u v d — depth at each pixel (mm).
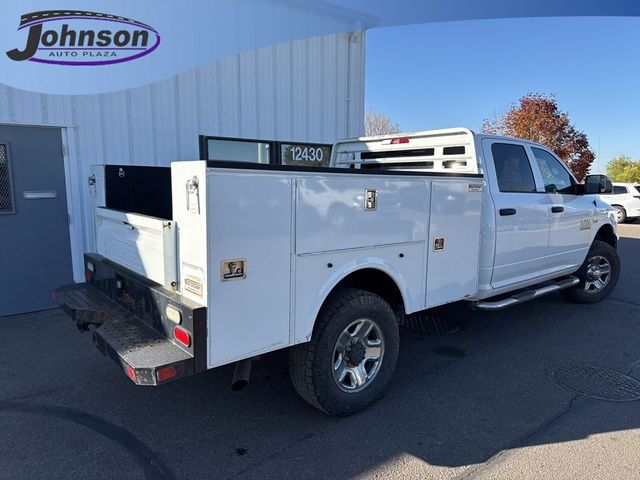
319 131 8641
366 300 3426
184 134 6957
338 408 3383
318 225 3090
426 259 3889
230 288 2742
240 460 2963
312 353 3215
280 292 2961
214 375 4191
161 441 3172
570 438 3207
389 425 3377
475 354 4715
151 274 3217
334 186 3143
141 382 2576
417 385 4016
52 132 5918
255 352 2900
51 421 3412
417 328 5508
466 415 3520
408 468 2885
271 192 2836
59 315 5832
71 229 6117
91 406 3637
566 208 5590
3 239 5707
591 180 5559
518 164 5047
